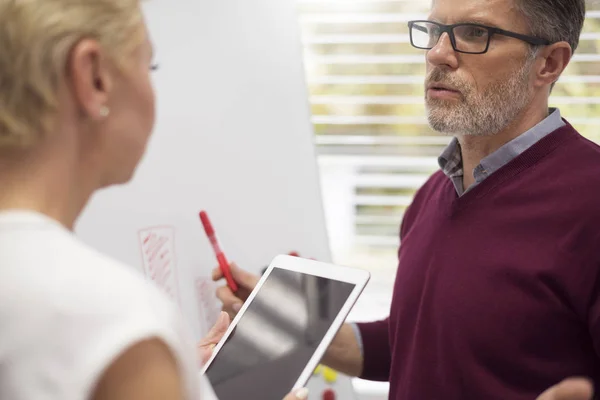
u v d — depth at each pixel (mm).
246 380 902
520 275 1040
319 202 1393
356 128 1900
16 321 531
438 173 1288
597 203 1032
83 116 595
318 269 982
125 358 529
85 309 535
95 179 630
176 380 556
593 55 1720
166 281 1320
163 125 1340
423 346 1118
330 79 1867
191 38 1366
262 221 1382
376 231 1982
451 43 1101
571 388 858
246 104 1386
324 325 915
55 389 519
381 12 1815
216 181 1364
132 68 612
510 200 1088
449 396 1082
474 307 1064
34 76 553
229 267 1272
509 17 1089
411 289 1161
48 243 564
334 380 1482
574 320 1035
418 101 1851
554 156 1093
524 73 1101
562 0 1099
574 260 1023
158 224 1325
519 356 1041
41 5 557
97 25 577
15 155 578
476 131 1105
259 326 953
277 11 1396
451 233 1122
